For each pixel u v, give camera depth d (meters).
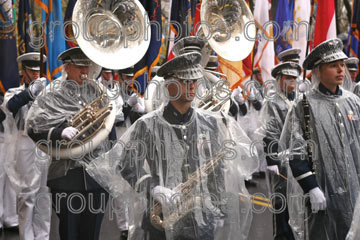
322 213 5.68
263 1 6.85
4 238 8.20
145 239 4.97
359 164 5.74
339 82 5.75
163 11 6.46
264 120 6.93
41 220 7.07
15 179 6.97
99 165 5.13
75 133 5.59
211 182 5.03
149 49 6.11
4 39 6.66
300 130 5.77
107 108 5.80
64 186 5.77
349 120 5.75
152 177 4.89
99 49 5.23
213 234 4.97
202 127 5.01
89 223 5.91
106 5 5.27
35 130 5.68
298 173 5.65
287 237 7.36
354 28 9.40
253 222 8.12
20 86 7.10
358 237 5.20
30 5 6.52
